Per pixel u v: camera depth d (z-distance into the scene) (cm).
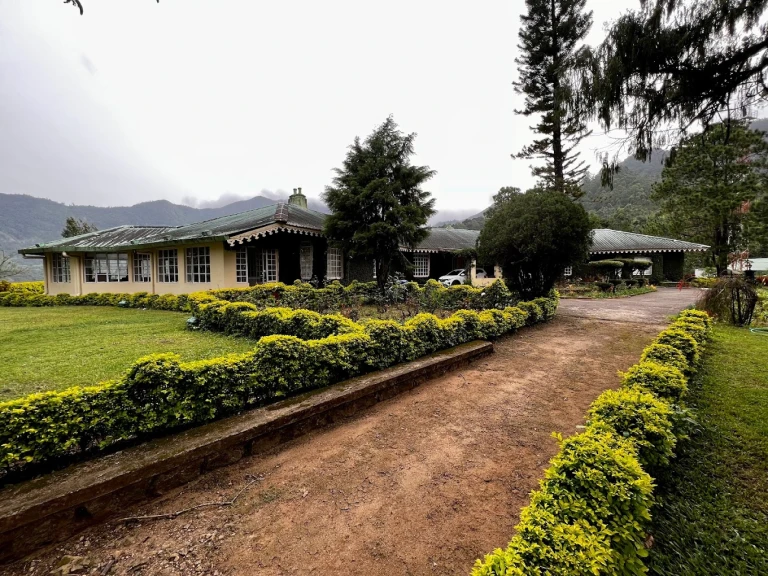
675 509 221
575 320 945
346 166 1252
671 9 265
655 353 405
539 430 345
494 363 573
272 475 273
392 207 1156
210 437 280
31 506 195
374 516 228
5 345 603
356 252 1218
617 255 2369
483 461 292
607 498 171
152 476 241
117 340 647
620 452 197
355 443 323
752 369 484
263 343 364
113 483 223
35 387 392
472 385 474
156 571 187
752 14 246
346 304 998
